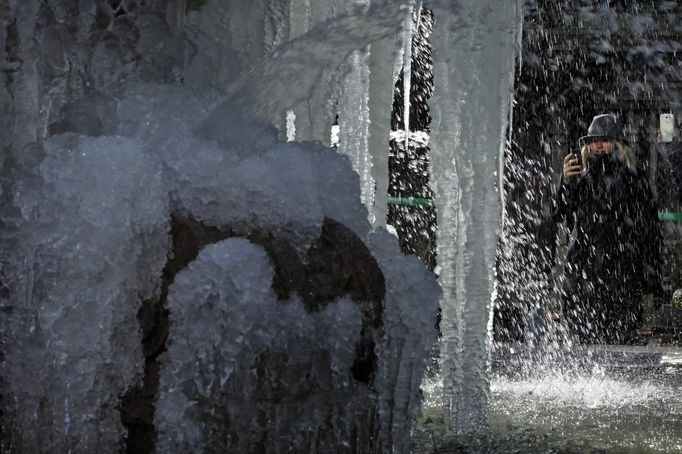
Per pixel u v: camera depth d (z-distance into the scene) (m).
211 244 2.73
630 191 9.40
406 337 3.21
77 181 2.83
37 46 3.60
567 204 9.57
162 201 2.81
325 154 3.35
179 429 2.68
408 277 3.27
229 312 2.69
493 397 6.14
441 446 4.45
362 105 5.11
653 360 8.10
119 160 2.82
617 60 17.56
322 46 3.85
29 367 2.84
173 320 2.69
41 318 2.82
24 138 3.57
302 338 2.83
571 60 17.45
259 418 2.76
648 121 17.66
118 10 3.75
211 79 4.35
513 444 4.55
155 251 2.75
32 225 2.87
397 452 3.19
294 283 2.85
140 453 2.73
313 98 4.94
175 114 3.42
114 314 2.75
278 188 3.02
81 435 2.77
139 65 3.80
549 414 5.46
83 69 3.66
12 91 3.57
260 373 2.75
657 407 5.78
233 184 2.96
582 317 9.51
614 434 4.86
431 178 5.08
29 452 2.83
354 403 2.99
